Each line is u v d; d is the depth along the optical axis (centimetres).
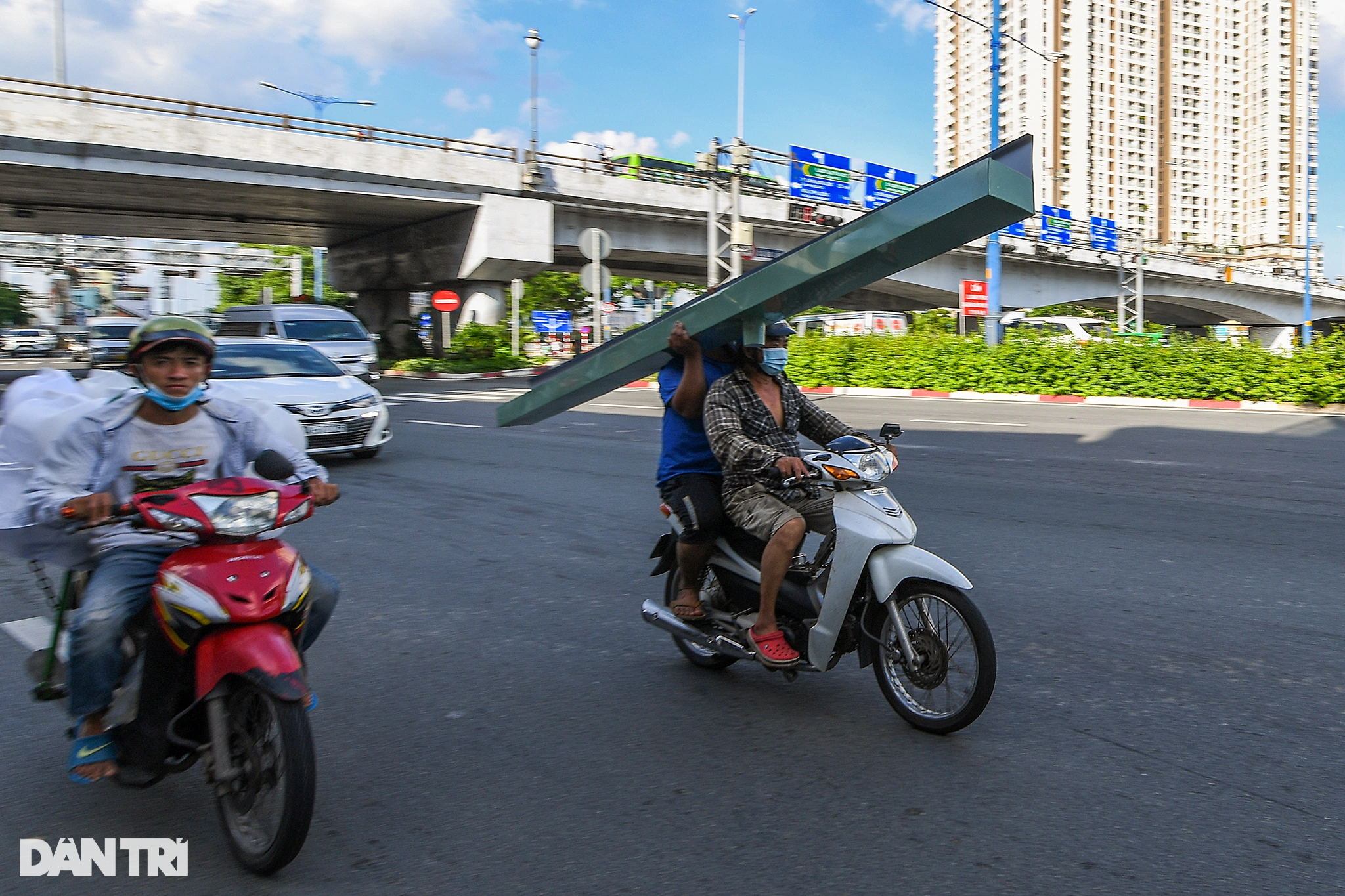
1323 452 1159
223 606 279
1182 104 15775
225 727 290
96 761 310
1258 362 1977
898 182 4038
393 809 326
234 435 331
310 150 3002
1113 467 1047
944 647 372
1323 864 283
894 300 5825
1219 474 997
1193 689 422
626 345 427
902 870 281
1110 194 15162
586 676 455
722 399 396
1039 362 2241
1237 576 604
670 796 331
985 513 809
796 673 400
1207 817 311
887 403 2091
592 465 1109
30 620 548
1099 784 335
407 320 4309
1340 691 418
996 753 361
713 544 421
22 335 5806
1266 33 15888
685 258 4134
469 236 3572
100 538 317
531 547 710
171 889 282
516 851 297
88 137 2612
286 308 2511
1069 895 268
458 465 1115
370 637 512
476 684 445
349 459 1176
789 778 344
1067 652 471
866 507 377
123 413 312
